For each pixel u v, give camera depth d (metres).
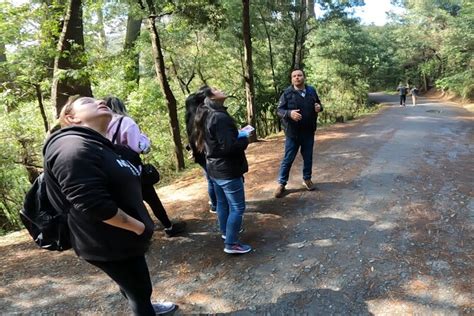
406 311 2.93
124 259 2.28
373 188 5.67
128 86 11.27
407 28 39.34
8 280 3.77
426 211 4.71
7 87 9.11
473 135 10.59
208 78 16.92
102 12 10.60
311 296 3.20
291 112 5.12
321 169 6.96
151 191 4.23
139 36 12.40
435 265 3.51
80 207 1.97
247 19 10.79
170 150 11.77
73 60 8.41
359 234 4.20
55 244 2.33
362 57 28.62
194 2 8.95
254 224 4.66
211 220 4.93
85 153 1.99
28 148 9.66
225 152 3.57
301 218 4.73
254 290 3.34
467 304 2.96
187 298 3.30
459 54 26.91
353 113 22.66
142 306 2.49
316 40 25.48
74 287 3.59
